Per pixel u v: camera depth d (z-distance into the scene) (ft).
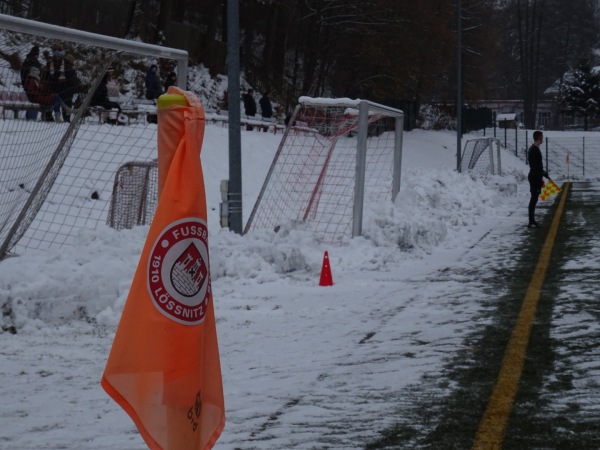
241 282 43.24
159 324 11.08
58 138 43.70
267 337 31.60
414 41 199.62
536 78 393.91
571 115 364.79
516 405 22.26
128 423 21.11
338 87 211.00
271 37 176.55
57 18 121.80
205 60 152.87
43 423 21.11
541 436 19.69
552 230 71.26
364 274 47.70
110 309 34.37
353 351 29.07
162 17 150.51
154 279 11.13
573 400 22.66
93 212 57.26
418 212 66.85
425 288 42.70
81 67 43.04
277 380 25.23
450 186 91.71
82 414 21.91
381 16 192.85
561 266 49.65
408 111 209.67
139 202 49.60
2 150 44.34
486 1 264.52
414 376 25.52
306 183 65.62
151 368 11.05
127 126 69.87
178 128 11.71
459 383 24.61
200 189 11.51
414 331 32.30
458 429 20.33
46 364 27.35
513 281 44.47
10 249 41.19
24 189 42.19
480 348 29.17
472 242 64.03
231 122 50.90
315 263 48.14
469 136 240.53
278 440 19.66
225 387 24.49
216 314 35.88
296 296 40.32
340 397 23.32
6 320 32.32
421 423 20.85
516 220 81.05
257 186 84.23
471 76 266.57
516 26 430.20
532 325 32.86
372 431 20.26
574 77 369.09
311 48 191.42
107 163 62.64
